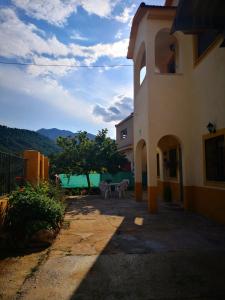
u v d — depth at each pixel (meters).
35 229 6.33
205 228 8.05
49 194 9.99
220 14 6.98
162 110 11.35
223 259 5.36
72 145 18.89
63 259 5.41
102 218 9.68
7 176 7.68
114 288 4.14
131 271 4.79
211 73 9.38
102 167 18.53
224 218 8.52
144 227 8.20
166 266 5.01
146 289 4.10
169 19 11.52
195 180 10.94
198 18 7.13
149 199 10.84
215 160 9.28
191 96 11.28
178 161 13.58
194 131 11.00
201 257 5.48
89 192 18.72
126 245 6.32
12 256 5.62
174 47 13.71
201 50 10.62
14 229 6.65
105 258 5.45
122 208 12.04
